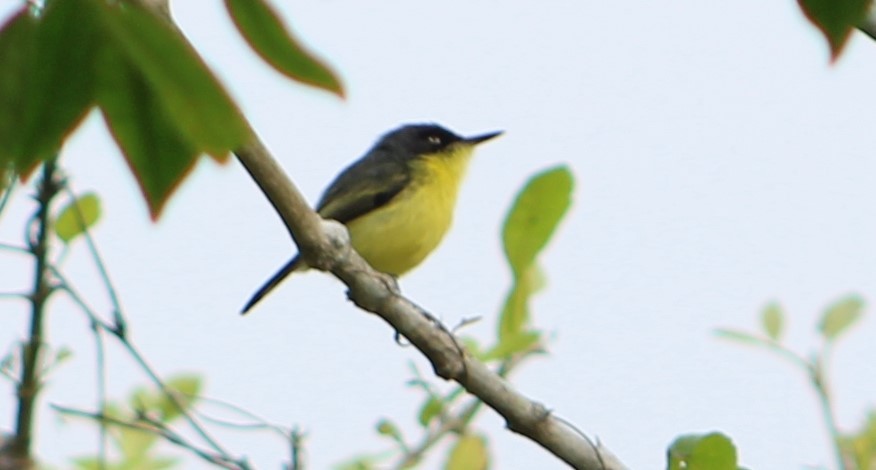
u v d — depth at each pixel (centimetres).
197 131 375
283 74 381
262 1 375
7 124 418
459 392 1059
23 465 805
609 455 897
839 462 981
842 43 355
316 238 834
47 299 831
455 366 885
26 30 403
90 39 407
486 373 880
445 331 895
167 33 367
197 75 369
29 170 429
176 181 437
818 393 998
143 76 415
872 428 994
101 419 855
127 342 851
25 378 816
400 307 880
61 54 408
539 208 916
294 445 898
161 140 431
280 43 378
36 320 827
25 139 423
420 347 888
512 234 920
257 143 735
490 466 1036
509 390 891
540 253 923
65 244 910
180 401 920
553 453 885
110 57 412
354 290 877
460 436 1039
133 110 425
